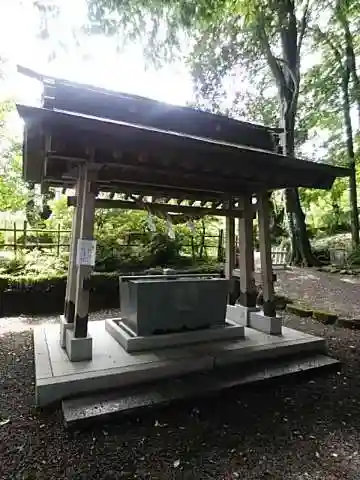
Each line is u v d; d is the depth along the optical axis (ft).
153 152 9.36
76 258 10.80
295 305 19.90
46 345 11.21
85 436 7.36
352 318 16.98
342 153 38.58
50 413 8.19
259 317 13.73
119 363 9.79
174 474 6.24
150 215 13.66
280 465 6.52
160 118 11.10
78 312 9.98
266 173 11.28
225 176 11.53
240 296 15.03
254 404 9.04
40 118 7.47
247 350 11.21
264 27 28.94
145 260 25.41
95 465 6.44
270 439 7.41
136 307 11.41
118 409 7.98
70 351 9.90
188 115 11.60
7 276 19.80
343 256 35.29
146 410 8.27
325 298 21.91
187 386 9.31
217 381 9.68
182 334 11.66
